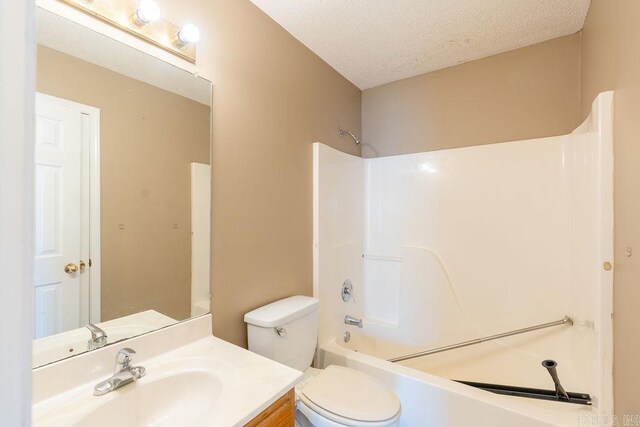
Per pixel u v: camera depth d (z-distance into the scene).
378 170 2.32
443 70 2.15
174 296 1.12
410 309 2.14
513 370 1.81
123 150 0.99
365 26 1.64
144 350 0.99
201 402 0.91
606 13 1.22
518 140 1.90
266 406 0.80
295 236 1.69
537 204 1.78
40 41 0.82
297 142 1.73
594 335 1.30
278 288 1.57
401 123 2.32
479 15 1.57
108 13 0.95
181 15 1.14
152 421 0.88
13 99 0.29
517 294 1.83
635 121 0.95
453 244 2.03
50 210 0.84
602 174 1.19
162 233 1.09
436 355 2.03
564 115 1.78
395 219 2.25
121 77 0.98
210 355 1.04
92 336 0.91
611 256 1.17
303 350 1.46
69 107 0.87
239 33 1.37
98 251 0.93
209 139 1.23
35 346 0.80
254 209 1.44
